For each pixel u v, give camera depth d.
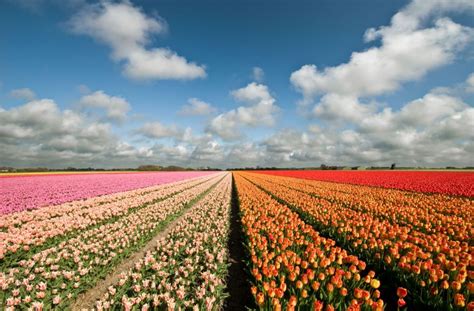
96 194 20.81
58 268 6.70
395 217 11.39
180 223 11.48
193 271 6.84
